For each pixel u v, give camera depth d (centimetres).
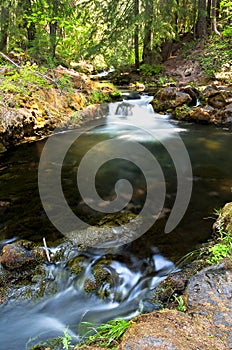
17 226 381
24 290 291
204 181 514
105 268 307
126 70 1460
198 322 196
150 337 179
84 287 293
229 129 819
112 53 1345
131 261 318
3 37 1180
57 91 857
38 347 232
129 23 1287
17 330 253
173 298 258
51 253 329
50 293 290
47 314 270
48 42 1104
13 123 662
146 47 1405
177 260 316
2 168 564
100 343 198
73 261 319
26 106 727
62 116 804
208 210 416
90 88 998
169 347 171
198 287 234
